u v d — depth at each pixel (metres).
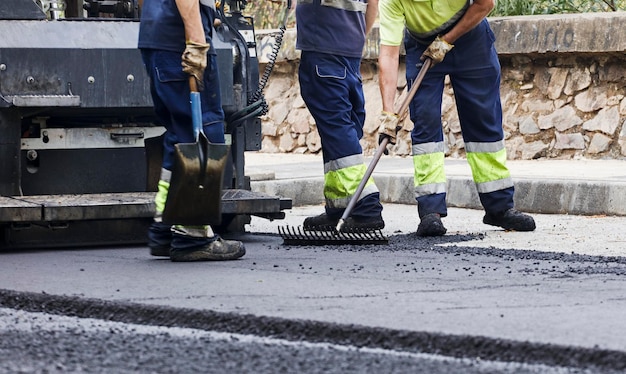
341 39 8.11
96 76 8.01
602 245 7.85
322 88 8.11
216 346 4.62
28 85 7.90
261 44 16.44
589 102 13.34
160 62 6.82
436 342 4.52
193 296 5.55
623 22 12.81
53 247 7.91
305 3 8.09
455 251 7.34
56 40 7.97
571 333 4.56
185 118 6.86
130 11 8.96
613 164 12.58
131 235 7.94
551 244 7.91
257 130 8.78
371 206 8.14
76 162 8.23
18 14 8.01
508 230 8.80
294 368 4.23
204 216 6.75
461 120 8.75
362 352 4.50
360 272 6.35
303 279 6.09
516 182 10.73
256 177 11.78
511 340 4.41
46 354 4.51
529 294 5.54
